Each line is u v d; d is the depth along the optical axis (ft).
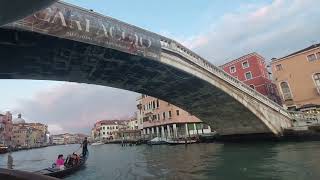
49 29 47.78
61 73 64.54
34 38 47.88
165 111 178.60
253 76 147.54
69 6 51.01
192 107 107.14
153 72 72.33
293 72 127.34
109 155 109.60
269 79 154.30
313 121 98.22
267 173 43.60
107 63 62.80
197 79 79.15
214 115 111.04
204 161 64.49
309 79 121.80
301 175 39.83
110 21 57.26
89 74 68.03
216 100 95.45
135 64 66.03
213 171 49.39
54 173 52.13
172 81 79.87
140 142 187.52
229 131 121.08
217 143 125.49
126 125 387.34
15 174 10.53
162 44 68.13
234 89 90.58
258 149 82.64
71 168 58.59
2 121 288.30
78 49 54.44
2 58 52.26
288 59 129.70
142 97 211.61
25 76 62.90
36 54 52.85
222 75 86.53
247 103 94.12
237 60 156.04
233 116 105.50
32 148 342.23
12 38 46.32
